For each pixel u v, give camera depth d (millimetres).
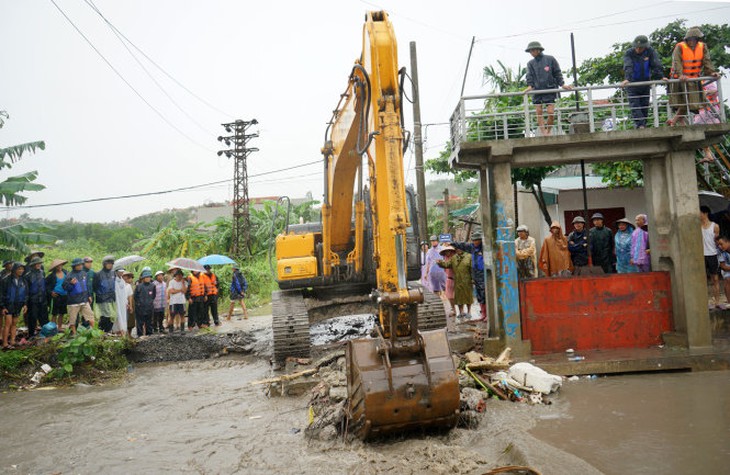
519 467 4098
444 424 4992
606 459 4312
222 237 36375
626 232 9516
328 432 5320
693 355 7215
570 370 7195
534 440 4711
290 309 8703
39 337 10484
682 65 8289
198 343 11273
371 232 9070
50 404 7918
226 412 6883
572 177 16125
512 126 10672
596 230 9547
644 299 8180
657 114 7902
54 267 11008
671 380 6766
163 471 4930
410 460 4520
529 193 16516
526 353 7910
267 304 22234
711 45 16203
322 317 9461
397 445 4926
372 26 5184
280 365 8375
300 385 7324
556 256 9219
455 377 4793
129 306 12953
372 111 5164
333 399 6266
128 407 7535
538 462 4188
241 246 35219
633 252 9148
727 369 7160
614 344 8117
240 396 7676
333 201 8398
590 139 7770
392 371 4750
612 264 9539
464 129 8000
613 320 8141
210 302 14094
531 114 9289
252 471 4711
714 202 10625
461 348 8492
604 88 7883
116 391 8680
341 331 11414
